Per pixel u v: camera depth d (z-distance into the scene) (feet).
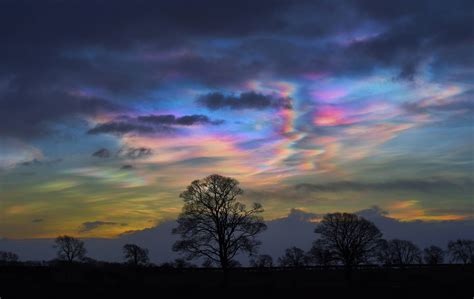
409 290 241.14
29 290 231.50
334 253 316.60
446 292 233.76
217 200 229.45
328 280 297.12
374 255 322.75
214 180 232.32
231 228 227.20
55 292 226.17
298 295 227.81
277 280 287.28
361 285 260.62
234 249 227.20
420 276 311.06
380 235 329.11
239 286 248.73
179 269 321.32
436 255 485.97
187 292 229.66
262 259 422.82
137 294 224.33
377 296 226.17
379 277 310.04
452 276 309.22
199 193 231.09
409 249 465.06
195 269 327.26
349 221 318.65
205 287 242.58
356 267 349.41
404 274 327.88
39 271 285.64
